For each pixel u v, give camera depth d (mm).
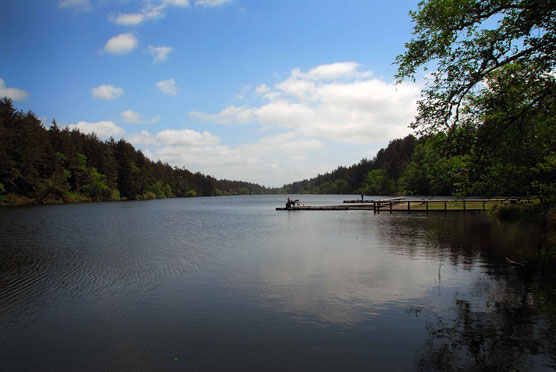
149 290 10578
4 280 11750
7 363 6398
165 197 137125
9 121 63500
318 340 7082
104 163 94000
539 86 10305
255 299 9641
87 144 93312
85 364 6316
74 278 11984
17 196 62375
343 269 12969
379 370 5941
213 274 12398
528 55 9469
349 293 10070
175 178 158875
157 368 6125
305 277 11883
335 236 22141
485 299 9438
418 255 15422
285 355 6496
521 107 11078
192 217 39875
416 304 9117
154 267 13531
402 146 136000
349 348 6730
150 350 6781
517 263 13445
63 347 6988
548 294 9797
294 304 9211
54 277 12125
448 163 12234
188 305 9234
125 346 6973
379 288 10539
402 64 10820
